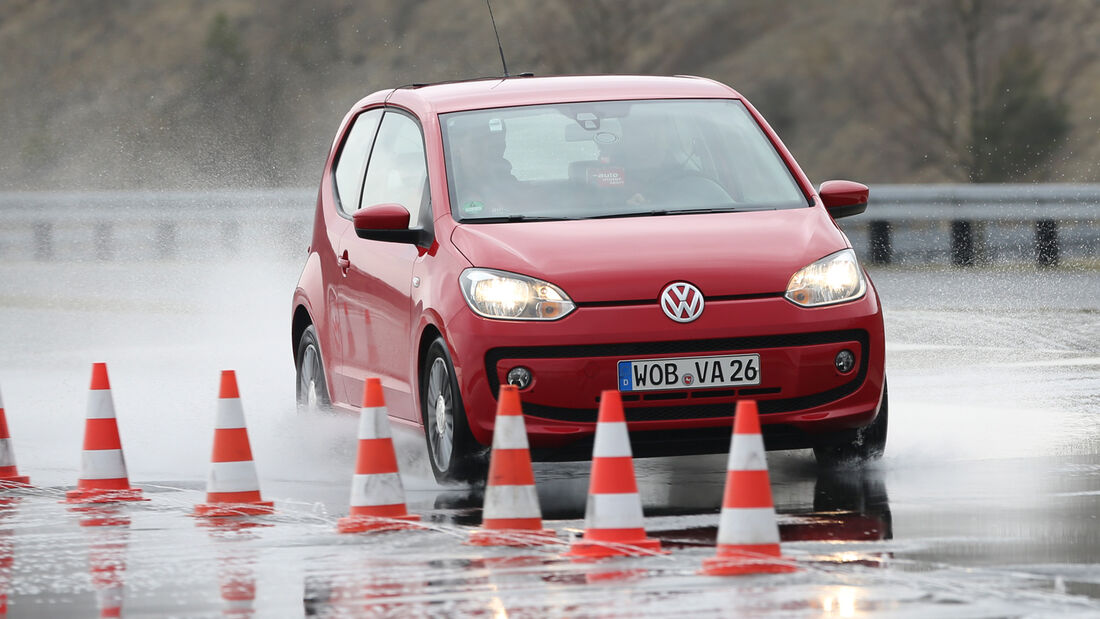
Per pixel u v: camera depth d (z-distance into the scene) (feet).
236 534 89.81
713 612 66.23
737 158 114.73
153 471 117.50
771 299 99.66
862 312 101.35
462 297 101.19
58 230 416.26
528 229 105.50
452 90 121.60
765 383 99.04
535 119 116.06
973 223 327.06
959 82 564.30
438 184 110.83
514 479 85.10
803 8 651.25
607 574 74.59
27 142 619.26
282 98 621.31
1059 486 97.96
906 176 566.77
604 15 625.41
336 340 123.65
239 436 99.71
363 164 125.80
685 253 101.09
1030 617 64.59
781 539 82.17
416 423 108.68
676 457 116.06
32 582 77.66
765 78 623.77
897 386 151.02
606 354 98.17
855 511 90.33
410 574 76.48
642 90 119.85
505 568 77.10
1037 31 567.18
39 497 106.52
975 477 102.01
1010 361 169.37
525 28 636.89
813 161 589.32
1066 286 263.70
